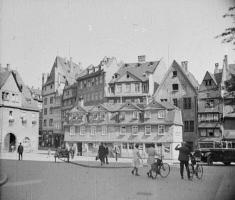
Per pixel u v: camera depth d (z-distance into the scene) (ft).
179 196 44.55
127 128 174.40
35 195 43.27
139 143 170.91
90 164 97.96
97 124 180.65
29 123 183.11
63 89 192.54
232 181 59.36
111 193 45.34
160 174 64.08
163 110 167.73
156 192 46.68
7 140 172.55
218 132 158.51
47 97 193.98
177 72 171.73
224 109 158.81
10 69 174.29
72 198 41.70
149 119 170.30
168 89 172.65
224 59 144.25
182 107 169.27
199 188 51.08
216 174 72.02
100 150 97.81
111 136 176.86
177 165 103.55
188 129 166.40
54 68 186.60
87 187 49.96
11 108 174.40
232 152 108.88
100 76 189.78
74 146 184.75
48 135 195.21
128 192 46.32
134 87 188.34
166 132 165.58
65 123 188.44
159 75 188.24
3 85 170.71
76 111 186.29
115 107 180.75
